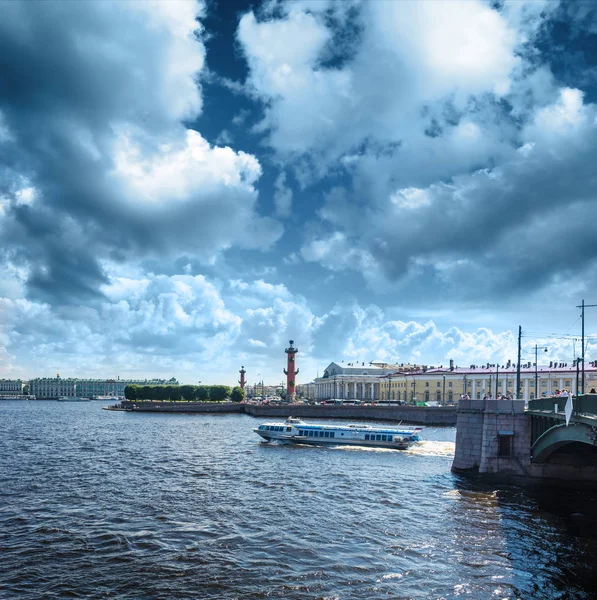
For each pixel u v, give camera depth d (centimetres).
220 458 6462
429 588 2486
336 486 4753
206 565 2759
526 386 14738
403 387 19400
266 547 3034
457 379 16912
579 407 3366
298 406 15288
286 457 6669
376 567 2734
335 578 2595
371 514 3747
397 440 7712
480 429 5278
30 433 9619
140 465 5816
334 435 8006
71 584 2533
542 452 4588
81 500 4112
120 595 2417
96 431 10169
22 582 2552
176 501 4097
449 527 3425
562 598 2391
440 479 5100
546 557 2877
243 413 17425
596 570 2702
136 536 3219
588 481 4753
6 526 3412
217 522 3522
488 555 2908
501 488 4681
